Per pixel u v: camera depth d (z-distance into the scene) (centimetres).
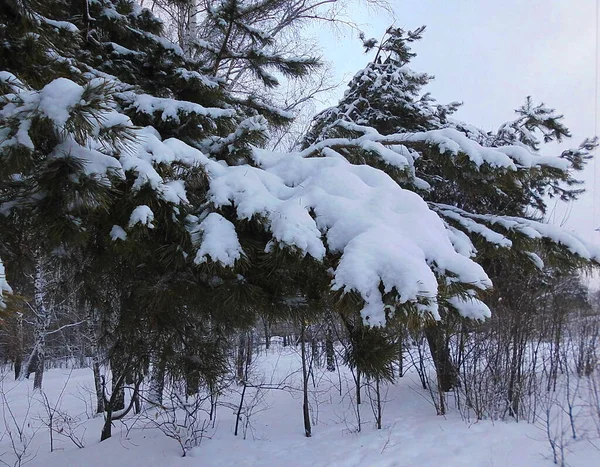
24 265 228
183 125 291
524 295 640
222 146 283
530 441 464
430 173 575
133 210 188
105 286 287
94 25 382
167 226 205
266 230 210
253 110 456
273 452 496
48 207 175
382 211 214
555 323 655
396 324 168
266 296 223
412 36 899
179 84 398
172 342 270
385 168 320
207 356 271
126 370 306
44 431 680
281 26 857
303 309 225
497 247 316
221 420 637
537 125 808
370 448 487
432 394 679
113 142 165
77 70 261
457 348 657
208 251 193
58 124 149
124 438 525
